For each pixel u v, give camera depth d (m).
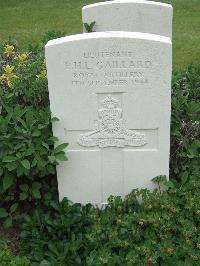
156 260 1.07
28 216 1.23
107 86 1.15
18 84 1.37
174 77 1.52
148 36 1.11
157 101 1.16
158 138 1.21
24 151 1.17
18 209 1.33
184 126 1.37
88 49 1.11
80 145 1.23
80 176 1.27
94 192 1.29
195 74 1.56
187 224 1.13
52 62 1.13
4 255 1.11
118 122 1.19
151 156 1.23
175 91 1.47
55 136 1.21
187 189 1.23
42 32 2.80
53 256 1.12
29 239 1.19
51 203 1.25
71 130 1.21
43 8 3.28
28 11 3.22
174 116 1.35
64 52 1.12
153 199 1.18
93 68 1.13
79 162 1.25
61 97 1.17
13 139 1.19
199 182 1.24
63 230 1.19
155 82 1.14
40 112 1.22
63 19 3.03
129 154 1.23
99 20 1.69
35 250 1.15
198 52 2.44
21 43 2.63
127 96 1.16
